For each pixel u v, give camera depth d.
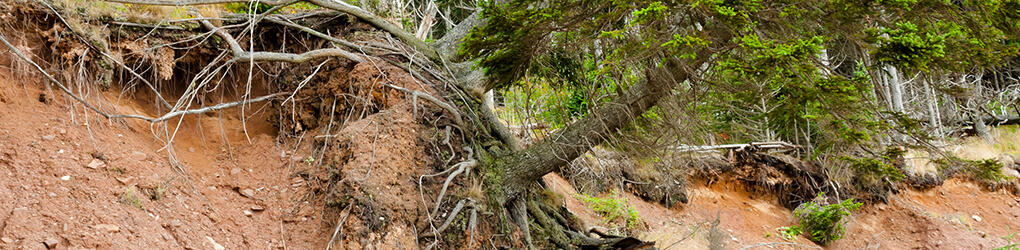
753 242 9.23
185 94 5.39
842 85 4.62
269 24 6.91
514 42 5.14
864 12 4.62
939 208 12.18
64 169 4.50
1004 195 13.28
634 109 5.70
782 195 10.84
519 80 6.13
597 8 5.08
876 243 10.55
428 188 5.37
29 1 5.36
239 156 5.91
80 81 5.27
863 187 11.40
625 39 5.07
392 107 5.93
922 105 14.27
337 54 6.18
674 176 8.62
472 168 5.70
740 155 10.80
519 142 8.31
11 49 4.46
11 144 4.48
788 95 5.26
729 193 10.60
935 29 4.75
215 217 4.89
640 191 9.34
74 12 5.59
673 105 5.88
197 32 6.39
